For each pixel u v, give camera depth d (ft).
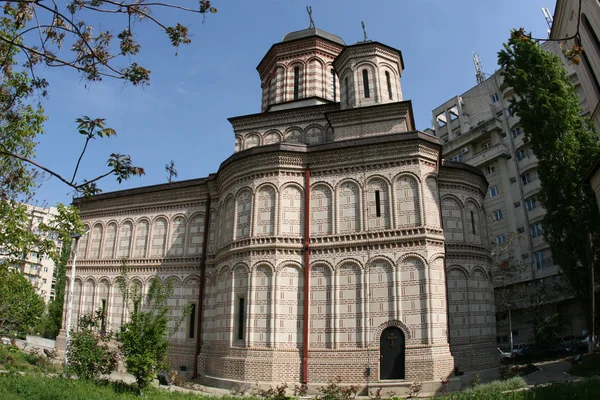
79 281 112.57
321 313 75.92
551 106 96.99
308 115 102.94
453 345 79.05
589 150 95.81
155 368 62.95
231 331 78.38
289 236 79.56
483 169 186.70
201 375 84.79
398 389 67.67
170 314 96.17
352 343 73.36
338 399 60.64
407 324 71.67
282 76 113.91
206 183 100.94
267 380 72.33
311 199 81.92
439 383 67.46
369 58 97.50
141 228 107.45
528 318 137.28
